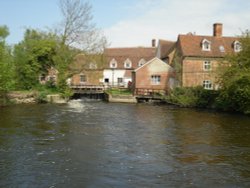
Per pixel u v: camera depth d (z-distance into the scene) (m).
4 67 33.75
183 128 22.80
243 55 31.91
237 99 31.81
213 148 16.81
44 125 22.70
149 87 49.25
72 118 26.69
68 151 15.70
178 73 47.38
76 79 62.19
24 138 18.25
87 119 26.42
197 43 48.78
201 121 26.33
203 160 14.57
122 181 11.75
